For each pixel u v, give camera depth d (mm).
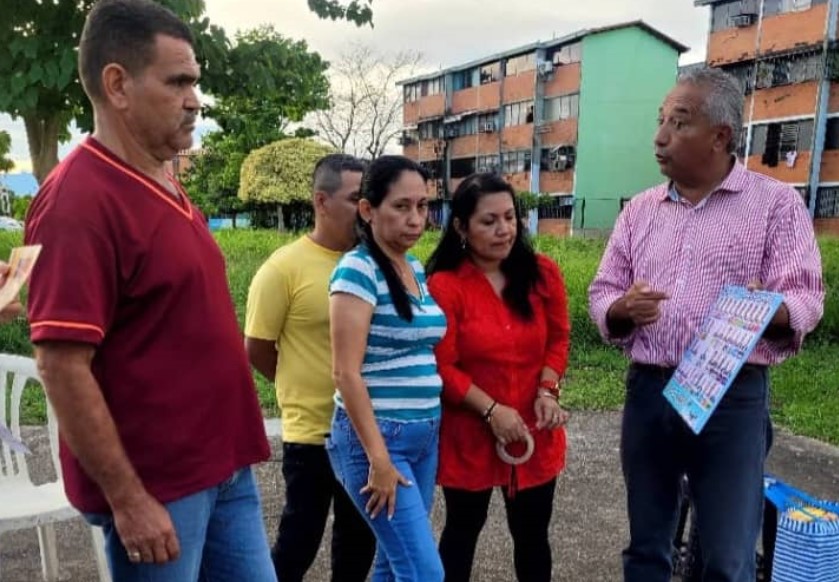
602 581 3189
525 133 33531
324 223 2598
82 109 5582
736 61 25359
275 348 2635
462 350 2449
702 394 2162
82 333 1496
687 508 2994
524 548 2580
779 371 6625
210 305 1730
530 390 2525
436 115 39188
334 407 2447
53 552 3057
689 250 2398
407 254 2365
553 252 13758
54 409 1532
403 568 2125
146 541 1607
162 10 1669
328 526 3643
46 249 1511
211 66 5723
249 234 17281
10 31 5109
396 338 2174
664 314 2412
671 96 2348
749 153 25219
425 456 2299
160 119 1650
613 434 5113
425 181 2211
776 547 2752
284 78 6352
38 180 6066
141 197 1623
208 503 1780
